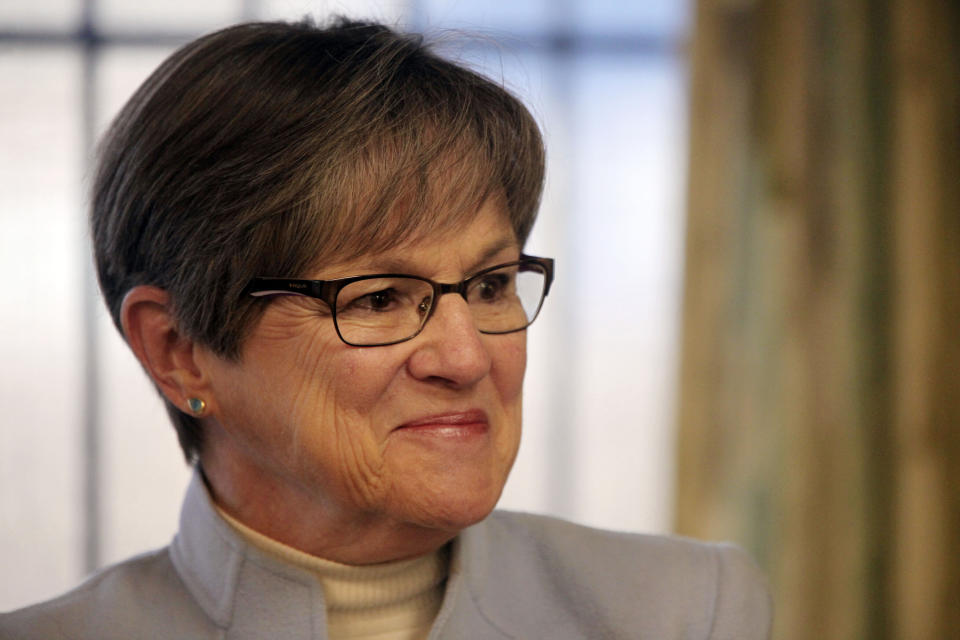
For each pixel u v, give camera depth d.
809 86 10.69
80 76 12.62
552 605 4.14
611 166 12.95
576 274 12.95
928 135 10.58
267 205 3.20
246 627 3.61
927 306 10.56
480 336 3.37
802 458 10.62
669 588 4.19
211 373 3.54
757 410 10.70
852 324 10.62
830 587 10.59
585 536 4.41
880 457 10.62
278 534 3.69
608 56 12.93
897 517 10.60
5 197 12.52
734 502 10.73
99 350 12.65
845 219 10.64
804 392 10.62
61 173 12.61
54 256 12.57
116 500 12.73
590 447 13.06
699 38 10.94
